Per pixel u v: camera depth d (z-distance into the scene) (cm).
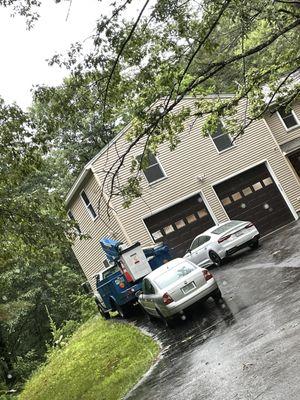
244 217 2647
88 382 1341
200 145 2653
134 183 1095
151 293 1469
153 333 1495
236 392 780
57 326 3588
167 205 2548
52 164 3762
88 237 1411
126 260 1748
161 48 1038
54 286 3550
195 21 1035
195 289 1409
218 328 1222
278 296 1256
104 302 2009
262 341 964
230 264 2050
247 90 1282
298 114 2909
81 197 2714
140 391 1034
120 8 902
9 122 1109
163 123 1133
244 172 2692
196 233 2573
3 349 3034
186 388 909
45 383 1667
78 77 980
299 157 2845
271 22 1198
